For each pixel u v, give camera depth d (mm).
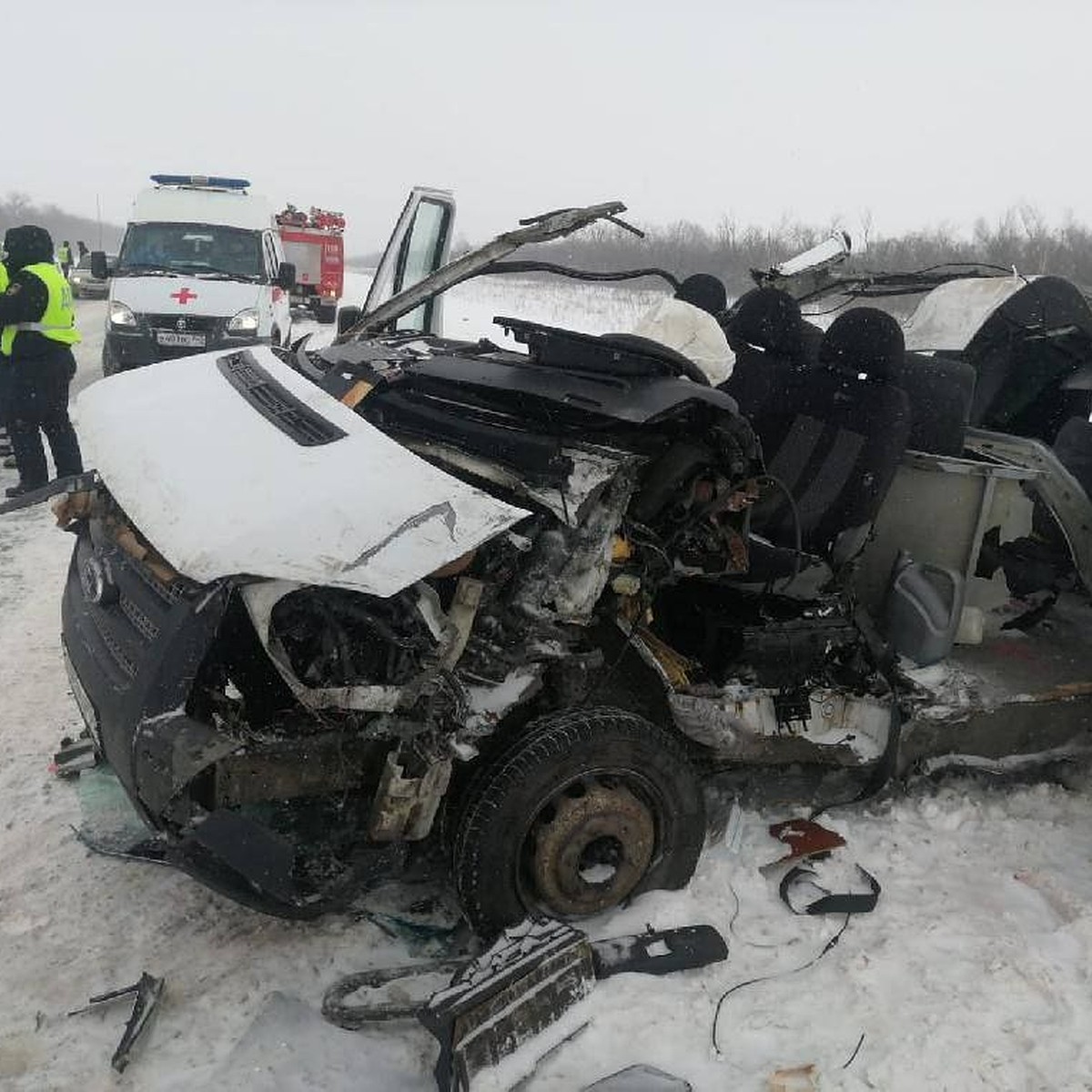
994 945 2902
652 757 2896
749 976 2771
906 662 3742
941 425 3959
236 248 11312
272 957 2781
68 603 3156
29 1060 2398
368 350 3822
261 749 2494
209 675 2438
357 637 2578
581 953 2627
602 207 3832
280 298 11281
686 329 3422
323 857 2670
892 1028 2584
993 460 4152
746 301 4141
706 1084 2402
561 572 2801
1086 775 3883
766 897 3107
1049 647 4062
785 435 3943
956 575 3775
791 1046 2535
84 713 2904
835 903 3023
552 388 3002
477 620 2771
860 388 3781
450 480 2664
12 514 6598
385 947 2854
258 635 2439
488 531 2541
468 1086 2293
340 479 2564
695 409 2979
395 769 2551
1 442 8188
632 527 3074
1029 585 4395
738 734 3275
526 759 2729
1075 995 2705
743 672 3301
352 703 2469
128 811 3051
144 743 2365
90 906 2922
